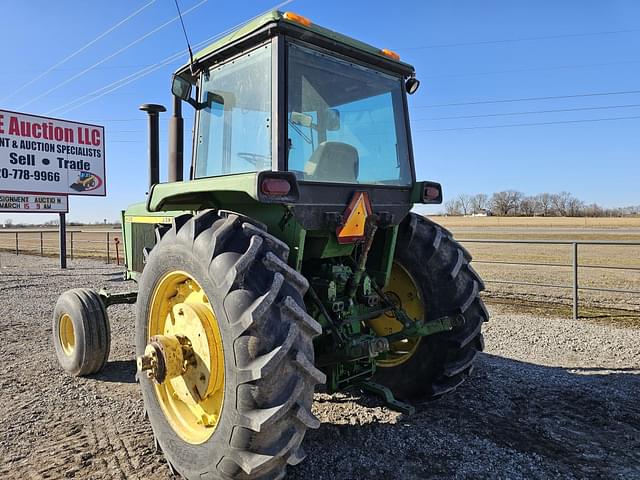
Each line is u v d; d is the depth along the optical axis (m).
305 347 2.23
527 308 8.09
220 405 2.49
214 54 3.11
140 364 2.63
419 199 3.44
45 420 3.60
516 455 2.97
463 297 3.50
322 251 3.04
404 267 3.69
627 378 4.37
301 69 2.87
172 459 2.65
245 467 2.16
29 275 13.22
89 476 2.80
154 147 4.67
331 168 3.01
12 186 13.62
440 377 3.56
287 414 2.17
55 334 4.88
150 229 4.59
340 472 2.79
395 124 3.52
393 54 3.38
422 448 3.06
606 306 8.22
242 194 2.86
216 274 2.30
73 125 14.94
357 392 4.02
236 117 3.04
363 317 3.22
